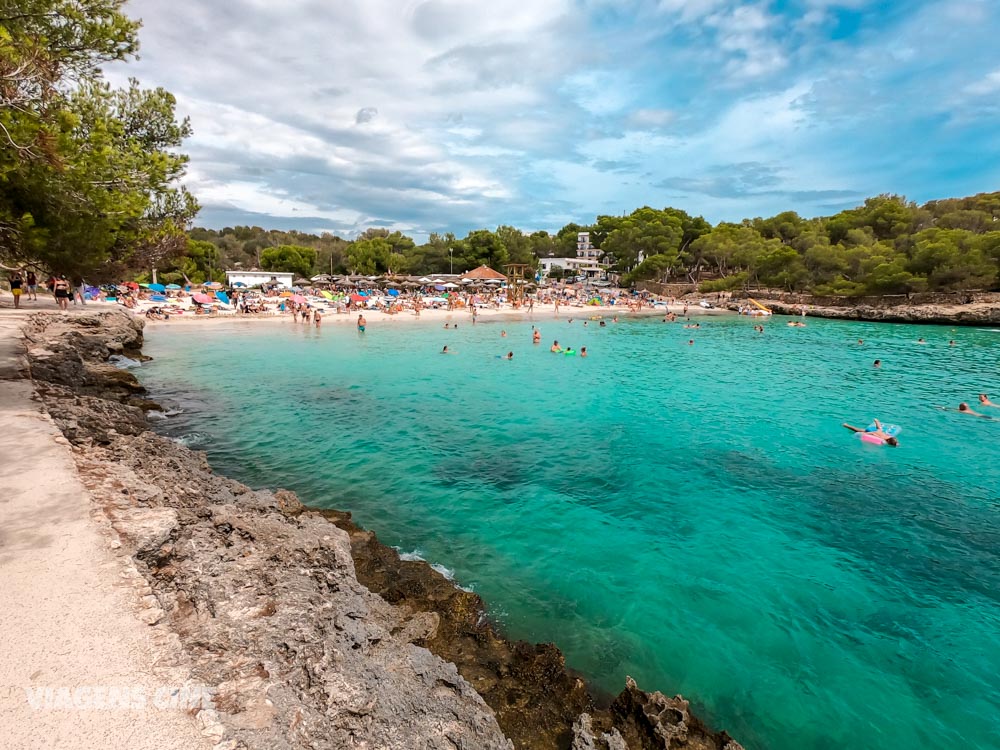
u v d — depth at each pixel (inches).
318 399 745.6
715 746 198.5
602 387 879.1
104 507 228.2
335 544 288.0
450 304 2399.1
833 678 247.4
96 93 404.8
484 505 421.4
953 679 248.2
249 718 130.6
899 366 1134.4
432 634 247.3
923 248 2327.8
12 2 337.1
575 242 5388.8
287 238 4810.5
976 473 498.9
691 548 362.0
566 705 212.1
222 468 473.4
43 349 615.5
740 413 714.8
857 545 367.9
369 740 141.7
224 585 201.3
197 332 1423.5
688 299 3208.7
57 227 370.3
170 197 587.5
